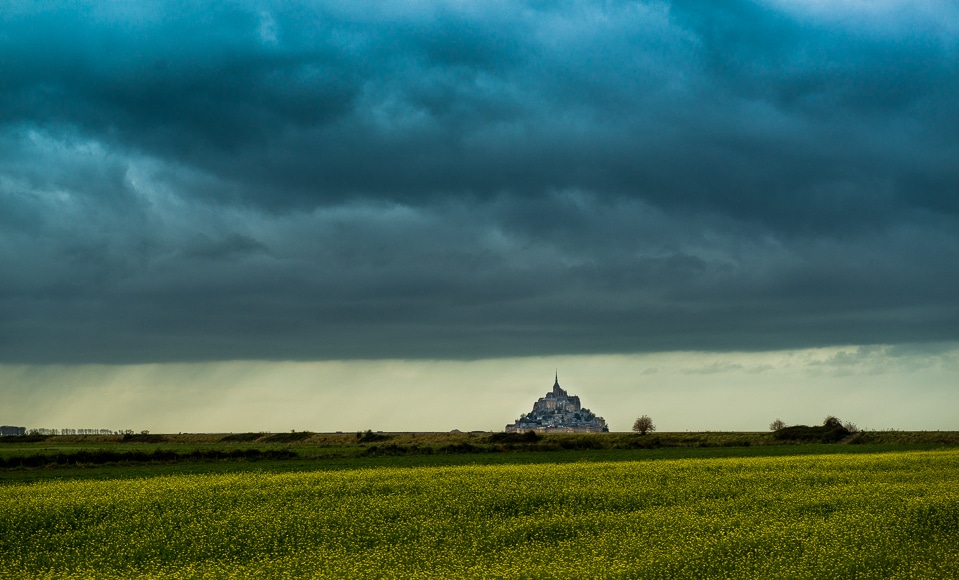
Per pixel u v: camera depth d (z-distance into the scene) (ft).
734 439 340.18
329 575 76.28
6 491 130.52
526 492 122.52
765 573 75.41
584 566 77.00
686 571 75.77
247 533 97.81
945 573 73.46
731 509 110.63
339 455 240.12
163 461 216.33
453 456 233.96
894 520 98.02
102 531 100.32
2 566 85.15
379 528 99.96
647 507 114.11
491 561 83.56
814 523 98.22
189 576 78.02
